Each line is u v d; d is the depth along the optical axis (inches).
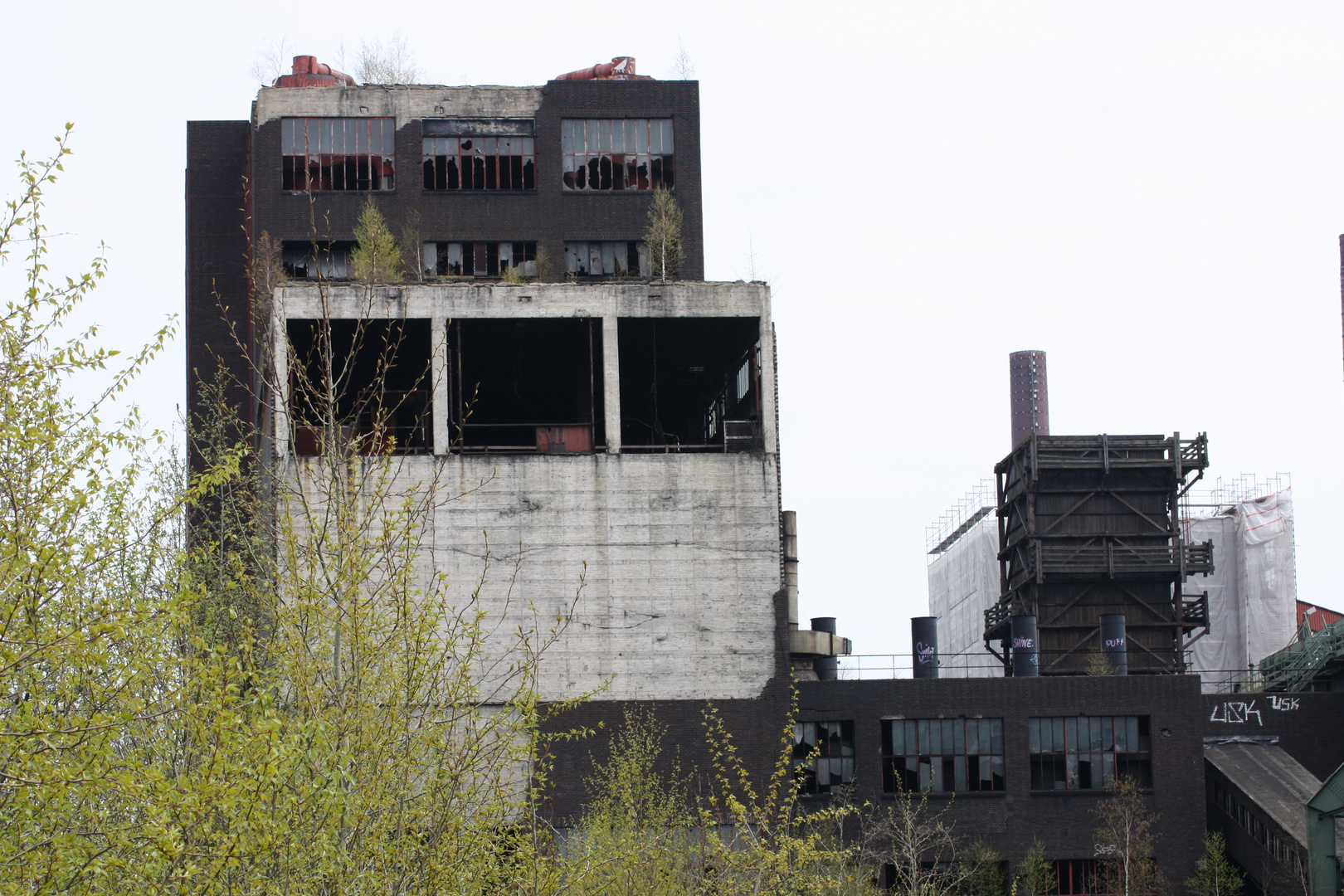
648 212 3769.7
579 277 3742.6
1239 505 5836.6
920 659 3641.7
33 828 934.4
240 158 4136.3
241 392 3976.4
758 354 3287.4
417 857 1082.1
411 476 3090.6
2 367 987.9
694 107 3818.9
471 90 3784.5
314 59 3944.4
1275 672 4079.7
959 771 3348.9
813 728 3334.2
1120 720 3403.1
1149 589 4330.7
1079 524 4311.0
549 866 1199.6
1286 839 3144.7
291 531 1111.6
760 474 3198.8
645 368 3745.1
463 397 3828.7
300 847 1000.2
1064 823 3339.1
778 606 3154.5
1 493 946.7
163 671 992.9
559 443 3211.1
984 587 6033.5
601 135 3801.7
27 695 956.6
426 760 1102.4
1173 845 3344.0
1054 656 4252.0
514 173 3767.2
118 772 887.1
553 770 3026.6
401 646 1106.7
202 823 936.3
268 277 3302.2
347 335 3282.5
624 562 3134.8
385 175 3732.8
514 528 3110.2
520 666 1234.0
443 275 3695.9
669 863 1541.6
